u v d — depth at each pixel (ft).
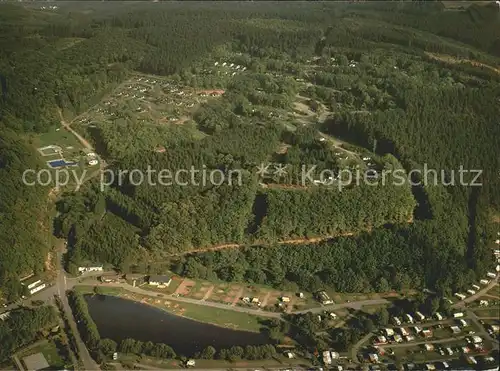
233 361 635.66
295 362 639.35
